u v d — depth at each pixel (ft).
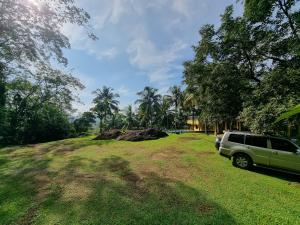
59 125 85.56
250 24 31.91
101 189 19.33
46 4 34.65
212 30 36.11
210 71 38.45
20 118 79.92
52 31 37.32
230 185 20.31
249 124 28.78
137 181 21.58
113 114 156.35
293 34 28.22
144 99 150.82
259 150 25.64
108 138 63.21
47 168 27.66
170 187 19.74
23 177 23.59
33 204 16.24
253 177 23.07
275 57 33.30
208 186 19.99
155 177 22.91
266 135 25.95
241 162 26.99
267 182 21.42
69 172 25.31
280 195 17.93
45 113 85.92
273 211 14.89
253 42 33.22
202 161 30.60
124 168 26.96
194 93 47.98
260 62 35.94
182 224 13.14
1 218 14.14
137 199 17.01
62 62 42.04
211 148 41.50
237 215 14.29
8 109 75.87
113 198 17.22
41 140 79.25
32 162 31.83
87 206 15.78
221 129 90.99
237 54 36.04
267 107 24.90
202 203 16.22
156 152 38.09
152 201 16.60
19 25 34.71
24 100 80.23
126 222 13.41
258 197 17.42
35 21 35.29
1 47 37.93
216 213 14.55
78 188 19.65
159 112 153.17
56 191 18.93
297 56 27.71
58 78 80.89
